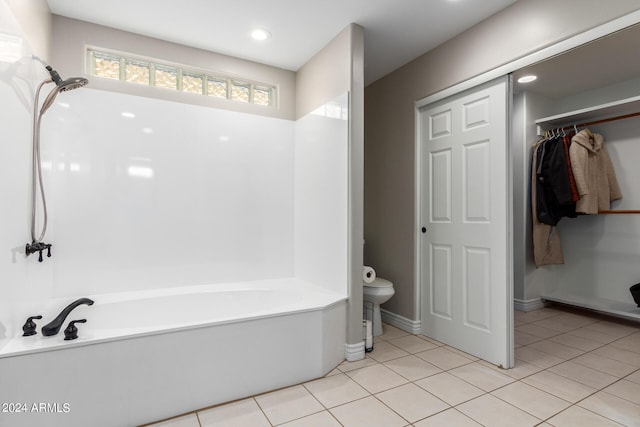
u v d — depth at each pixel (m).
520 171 3.62
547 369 2.28
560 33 1.89
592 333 2.98
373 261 3.48
